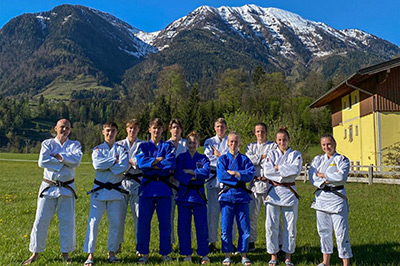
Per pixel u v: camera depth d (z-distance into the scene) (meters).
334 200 5.48
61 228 5.82
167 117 79.44
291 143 31.11
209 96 106.75
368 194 14.61
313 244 7.02
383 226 8.39
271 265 5.60
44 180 5.86
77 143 6.13
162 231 5.90
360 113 25.45
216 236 6.62
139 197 5.97
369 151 23.84
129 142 6.76
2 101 176.38
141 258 5.84
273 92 76.56
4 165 49.09
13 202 12.90
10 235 7.51
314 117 67.56
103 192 5.84
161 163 5.88
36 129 161.88
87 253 6.21
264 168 5.98
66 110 190.25
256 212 6.62
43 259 5.75
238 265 5.58
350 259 5.97
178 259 5.95
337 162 5.57
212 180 6.62
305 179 21.42
